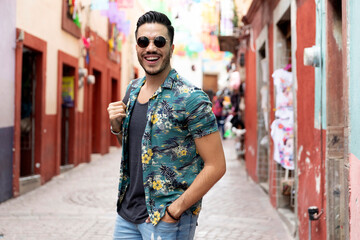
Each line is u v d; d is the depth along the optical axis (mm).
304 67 4547
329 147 3613
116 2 9391
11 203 6844
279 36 6316
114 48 15961
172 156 2137
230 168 11500
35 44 8188
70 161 11203
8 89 7066
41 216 5980
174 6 8422
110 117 2260
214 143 2107
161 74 2221
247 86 10516
